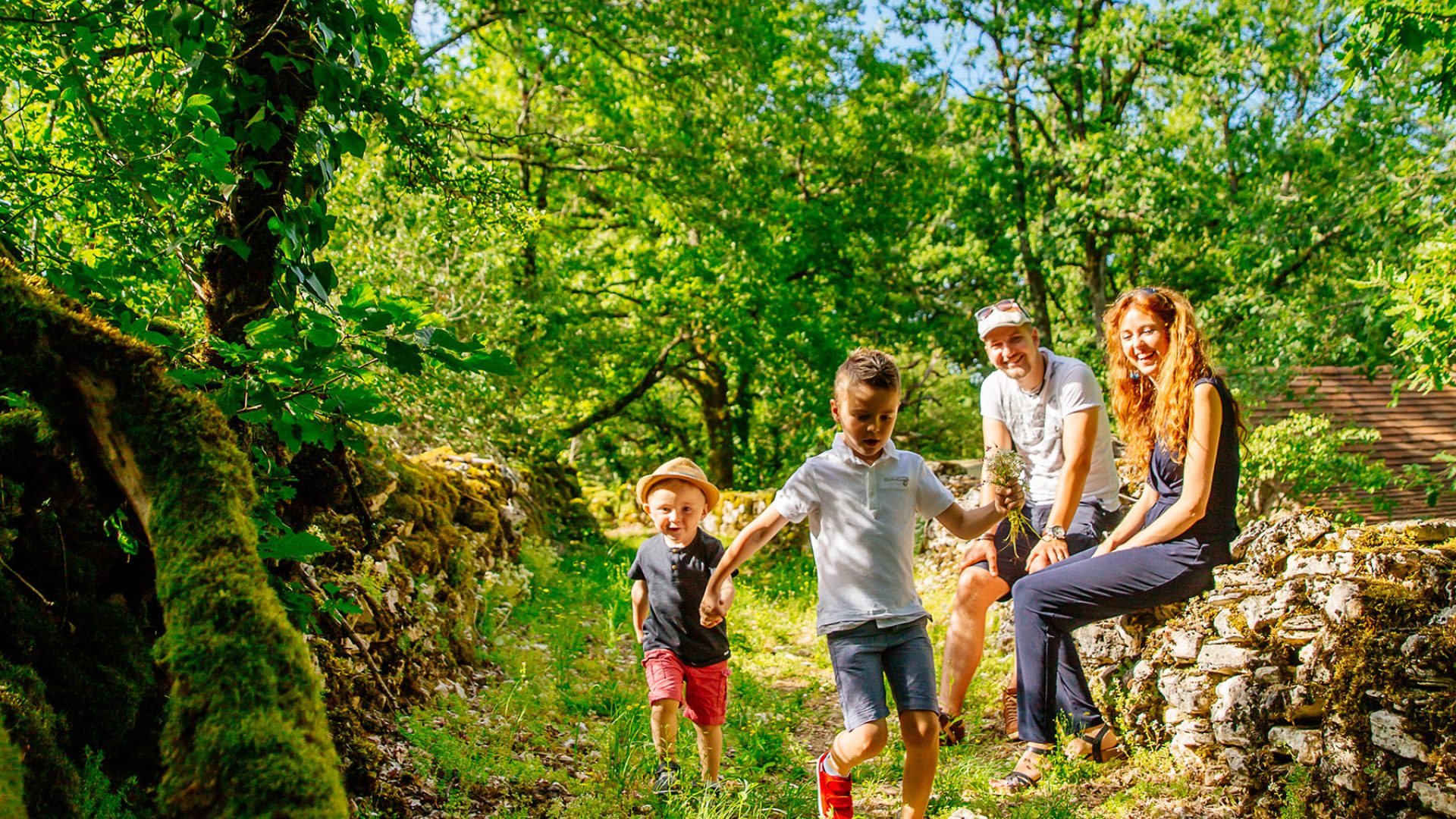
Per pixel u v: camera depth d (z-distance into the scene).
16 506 2.25
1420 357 6.93
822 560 3.35
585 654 6.29
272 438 3.08
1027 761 3.91
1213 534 3.72
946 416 27.89
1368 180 12.91
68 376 1.81
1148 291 3.91
